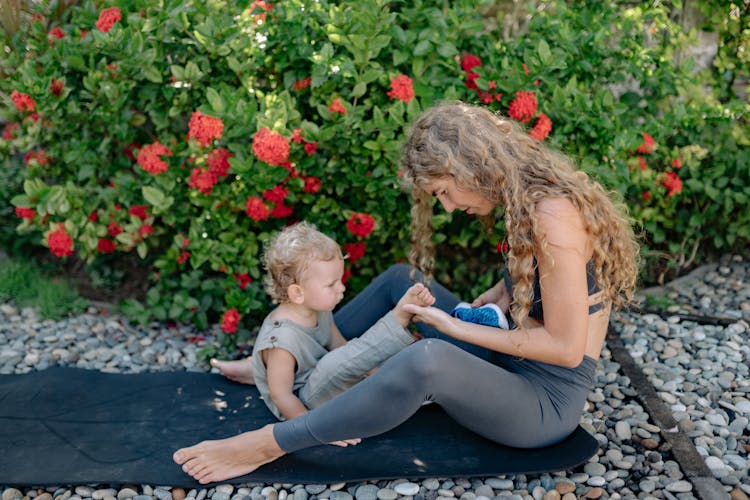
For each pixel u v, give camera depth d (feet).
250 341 10.37
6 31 11.48
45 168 11.50
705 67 12.99
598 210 6.35
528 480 7.06
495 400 6.49
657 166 12.23
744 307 11.12
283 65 9.97
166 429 7.89
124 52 9.69
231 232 10.34
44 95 10.14
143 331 10.95
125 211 10.97
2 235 12.60
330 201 10.44
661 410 8.22
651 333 10.40
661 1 12.50
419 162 6.39
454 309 7.72
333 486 7.02
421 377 6.20
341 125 9.61
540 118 9.70
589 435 7.43
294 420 6.74
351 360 7.36
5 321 11.14
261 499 6.87
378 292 8.50
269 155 8.96
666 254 12.36
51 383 8.89
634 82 13.16
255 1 10.03
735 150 11.86
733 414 8.25
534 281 6.43
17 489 7.00
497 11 12.51
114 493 6.98
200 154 10.05
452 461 7.15
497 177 6.21
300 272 7.34
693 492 6.81
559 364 6.23
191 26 10.02
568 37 10.23
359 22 9.23
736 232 12.03
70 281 12.36
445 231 11.72
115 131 10.50
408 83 9.37
